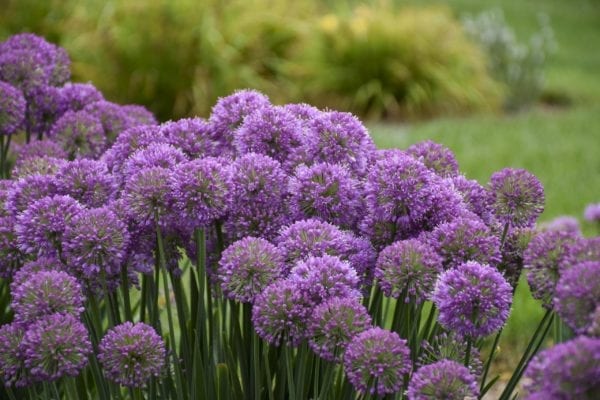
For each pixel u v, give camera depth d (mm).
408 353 1768
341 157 2254
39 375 1883
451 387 1717
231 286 1979
